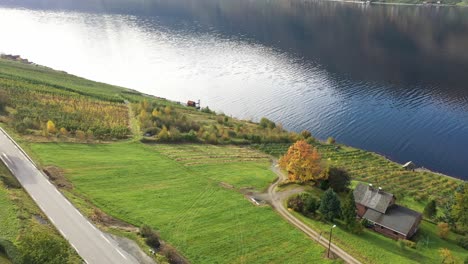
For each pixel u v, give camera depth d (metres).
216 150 141.88
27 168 98.62
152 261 70.50
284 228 90.56
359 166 145.38
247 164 131.25
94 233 75.62
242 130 166.25
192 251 78.31
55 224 76.81
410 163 149.62
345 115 193.25
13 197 80.94
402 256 86.31
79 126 133.75
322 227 92.44
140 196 96.19
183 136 146.75
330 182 110.44
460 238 96.50
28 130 122.12
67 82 196.38
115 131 137.12
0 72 177.75
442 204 121.44
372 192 102.19
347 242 87.75
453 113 195.00
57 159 107.62
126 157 119.94
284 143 161.25
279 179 118.81
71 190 92.19
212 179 112.56
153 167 115.50
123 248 72.81
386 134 176.00
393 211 99.12
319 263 79.81
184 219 88.88
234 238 84.50
